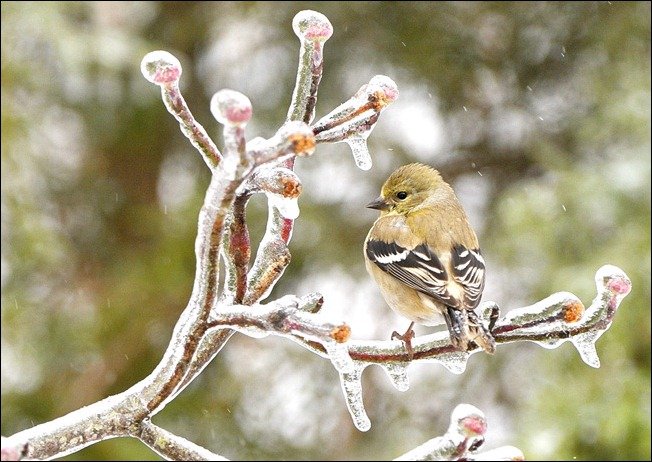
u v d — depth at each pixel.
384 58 15.67
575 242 12.26
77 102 14.92
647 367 11.40
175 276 15.10
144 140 15.96
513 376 14.52
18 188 13.24
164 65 4.05
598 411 11.22
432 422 14.84
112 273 15.28
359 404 4.54
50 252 13.33
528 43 15.74
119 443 13.51
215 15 15.90
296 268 15.45
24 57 13.91
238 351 15.54
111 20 15.70
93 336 14.75
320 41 4.48
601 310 4.83
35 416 14.60
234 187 3.81
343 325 3.96
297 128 3.74
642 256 11.63
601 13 15.16
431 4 15.62
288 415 15.27
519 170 16.06
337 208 15.61
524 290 13.63
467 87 15.88
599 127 13.36
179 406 15.04
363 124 4.61
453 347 5.04
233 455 15.04
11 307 13.98
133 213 15.66
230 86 16.09
